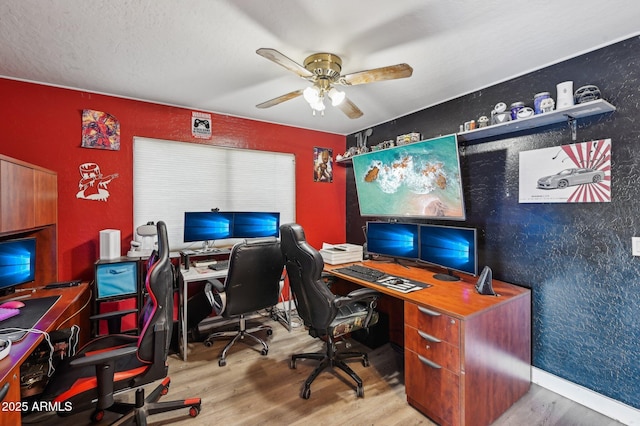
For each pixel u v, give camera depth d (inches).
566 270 75.9
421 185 103.8
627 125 66.2
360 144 144.6
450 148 91.8
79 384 53.1
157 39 68.1
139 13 58.6
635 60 65.1
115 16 59.4
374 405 72.9
